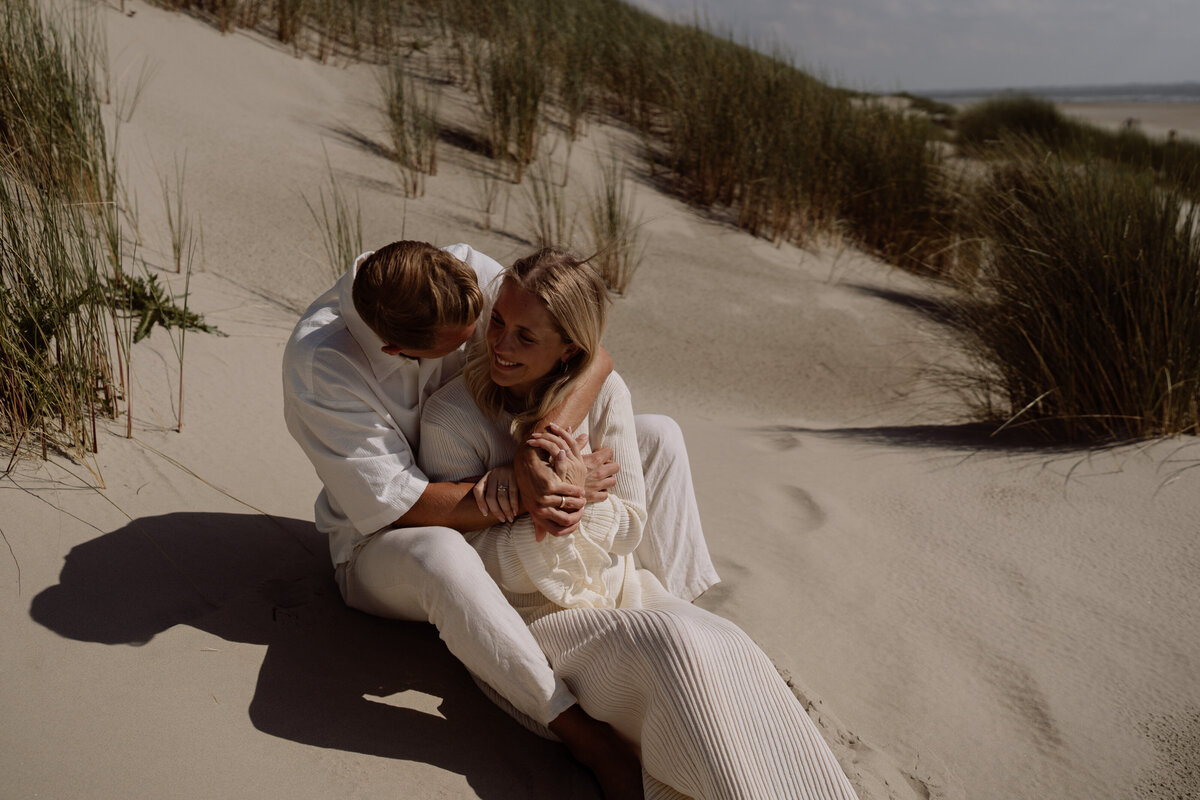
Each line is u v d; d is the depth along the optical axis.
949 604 2.65
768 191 8.55
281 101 7.99
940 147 9.47
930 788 1.96
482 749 1.96
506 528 2.14
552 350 2.08
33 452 2.65
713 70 10.09
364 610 2.33
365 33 10.30
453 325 1.99
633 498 2.22
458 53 10.48
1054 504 3.22
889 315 6.86
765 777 1.70
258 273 5.03
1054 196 4.37
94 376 2.96
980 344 4.45
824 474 3.62
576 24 11.30
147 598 2.23
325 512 2.37
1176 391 3.70
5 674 1.88
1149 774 2.02
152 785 1.68
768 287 7.22
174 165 6.03
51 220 2.94
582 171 8.63
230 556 2.49
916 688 2.29
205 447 3.03
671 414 4.88
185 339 3.70
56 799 1.61
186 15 8.59
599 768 1.92
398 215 6.58
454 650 1.98
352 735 1.91
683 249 7.73
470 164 8.05
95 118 4.49
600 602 2.15
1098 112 54.50
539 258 2.07
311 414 2.09
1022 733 2.15
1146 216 3.96
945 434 4.16
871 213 8.94
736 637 1.83
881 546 2.99
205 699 1.92
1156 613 2.57
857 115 9.72
